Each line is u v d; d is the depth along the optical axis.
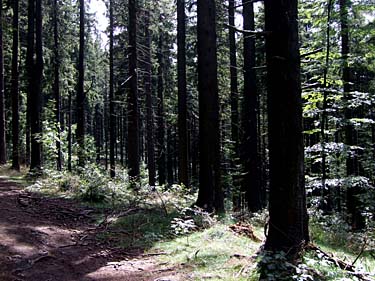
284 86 5.73
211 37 11.29
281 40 5.75
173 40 31.50
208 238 7.76
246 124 17.23
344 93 11.47
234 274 5.64
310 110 11.52
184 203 11.91
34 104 18.64
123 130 53.84
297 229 5.69
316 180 12.49
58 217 9.77
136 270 6.38
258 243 7.59
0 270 6.08
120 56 29.25
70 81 32.69
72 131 32.28
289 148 5.71
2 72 22.17
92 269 6.44
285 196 5.71
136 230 8.78
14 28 22.83
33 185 14.12
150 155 29.02
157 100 33.66
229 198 18.09
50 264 6.58
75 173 17.05
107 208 10.99
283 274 5.04
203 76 11.26
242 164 19.42
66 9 27.73
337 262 5.72
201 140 11.25
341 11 11.12
